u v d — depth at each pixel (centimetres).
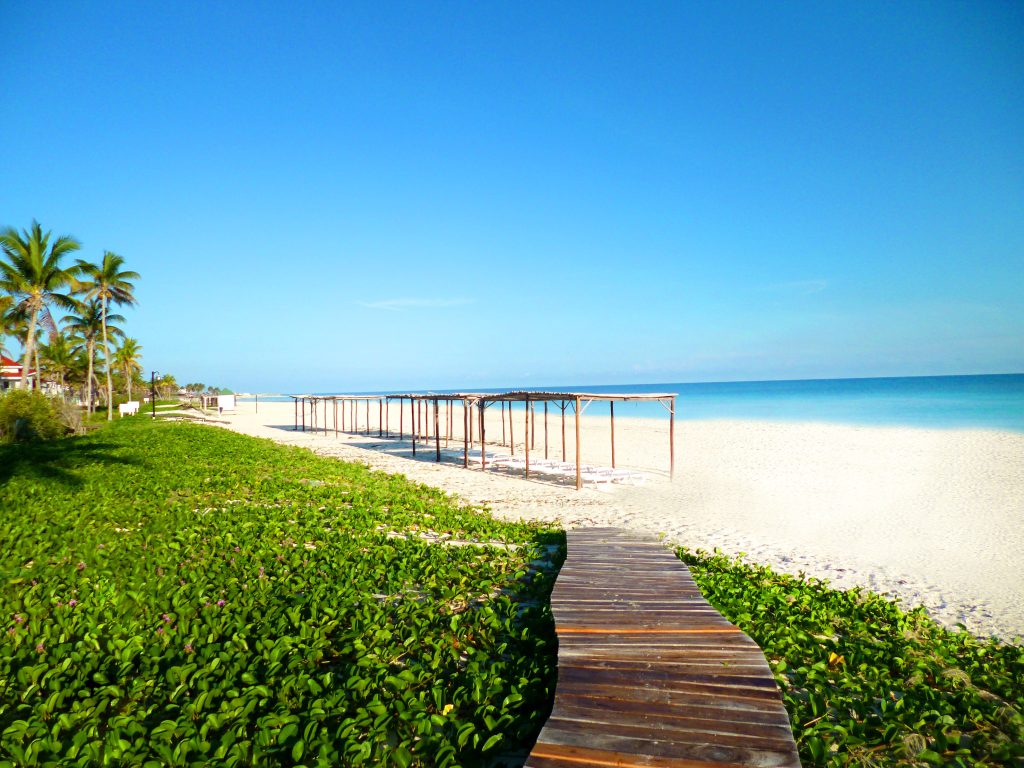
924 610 725
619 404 6856
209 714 425
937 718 457
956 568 934
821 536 1130
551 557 920
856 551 1030
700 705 433
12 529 938
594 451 2594
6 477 1466
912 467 1877
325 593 674
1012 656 586
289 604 643
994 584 860
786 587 797
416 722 425
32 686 461
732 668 491
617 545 934
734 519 1274
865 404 5322
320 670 516
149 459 1862
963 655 589
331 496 1335
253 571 757
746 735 396
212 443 2450
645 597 673
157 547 855
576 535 1011
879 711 476
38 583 695
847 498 1478
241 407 8875
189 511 1109
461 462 2289
